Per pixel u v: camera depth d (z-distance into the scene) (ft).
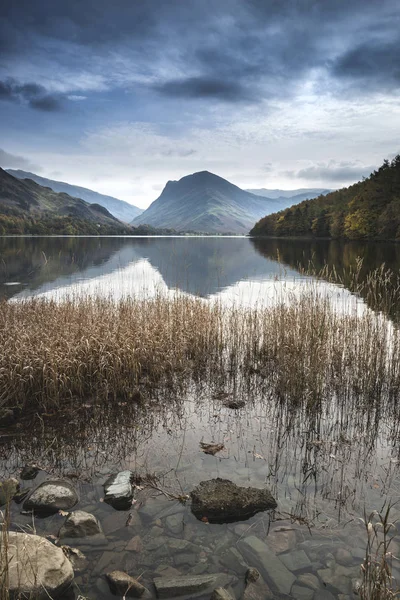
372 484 17.20
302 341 28.66
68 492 16.15
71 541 13.69
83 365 28.84
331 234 378.73
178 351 33.04
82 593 11.64
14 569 11.64
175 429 22.77
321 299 39.93
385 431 22.81
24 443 21.26
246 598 11.43
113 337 30.78
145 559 12.92
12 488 16.35
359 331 32.86
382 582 10.68
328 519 14.83
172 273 108.47
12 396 25.77
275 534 14.05
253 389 29.25
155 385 29.81
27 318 37.22
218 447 20.38
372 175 376.89
